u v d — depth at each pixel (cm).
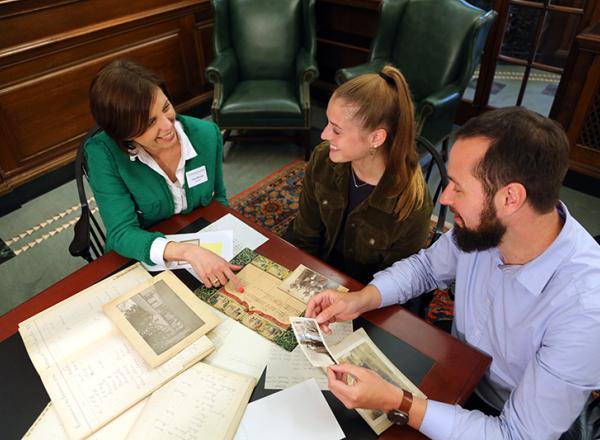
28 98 258
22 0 234
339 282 110
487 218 80
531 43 292
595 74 235
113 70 115
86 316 100
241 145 329
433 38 267
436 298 203
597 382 79
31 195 278
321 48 375
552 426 82
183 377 87
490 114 78
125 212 129
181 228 130
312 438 78
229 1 301
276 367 90
